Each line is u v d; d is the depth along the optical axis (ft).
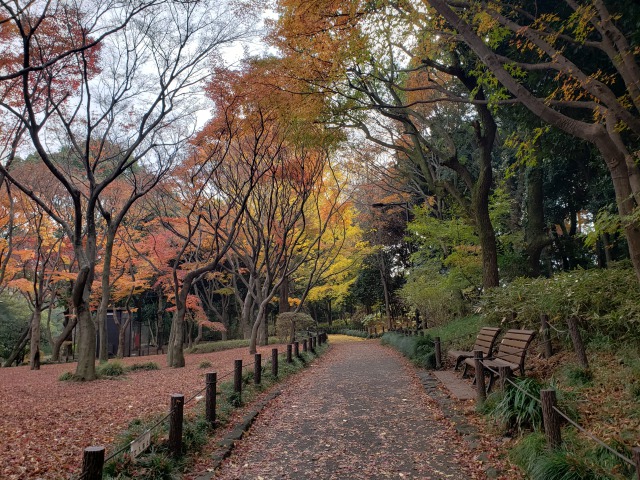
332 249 75.25
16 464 16.60
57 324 141.69
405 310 101.24
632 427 13.78
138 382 38.68
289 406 26.00
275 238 69.00
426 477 14.23
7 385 40.09
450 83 54.24
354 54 30.86
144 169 56.70
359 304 129.80
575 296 25.39
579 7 21.42
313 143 42.06
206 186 55.67
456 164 42.47
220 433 19.62
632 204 20.25
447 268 67.62
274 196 63.98
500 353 24.47
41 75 38.11
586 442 13.24
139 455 14.48
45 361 77.51
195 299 82.48
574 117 35.94
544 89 35.09
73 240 40.83
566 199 64.39
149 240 71.77
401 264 103.91
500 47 36.60
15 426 22.85
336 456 16.79
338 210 66.23
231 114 46.91
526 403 15.85
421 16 28.04
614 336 23.21
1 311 100.32
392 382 32.58
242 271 87.81
